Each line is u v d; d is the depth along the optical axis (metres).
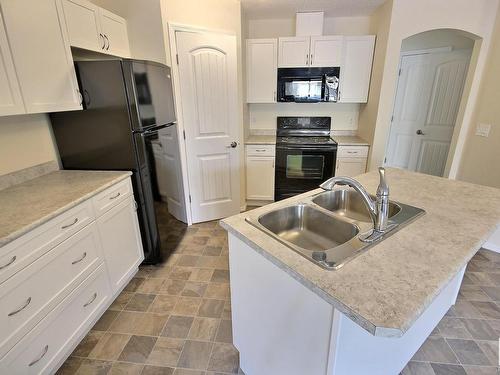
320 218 1.39
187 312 1.91
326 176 3.45
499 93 2.70
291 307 1.01
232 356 1.58
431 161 3.98
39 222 1.29
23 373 1.25
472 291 2.05
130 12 2.57
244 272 1.22
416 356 1.56
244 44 3.28
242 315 1.33
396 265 0.92
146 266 2.43
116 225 1.94
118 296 2.06
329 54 3.28
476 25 2.72
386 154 4.44
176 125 2.82
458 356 1.56
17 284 1.21
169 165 2.71
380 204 1.14
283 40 3.28
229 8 2.86
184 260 2.52
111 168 2.12
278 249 1.02
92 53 2.23
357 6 3.10
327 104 3.84
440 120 3.80
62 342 1.47
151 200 2.28
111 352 1.61
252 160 3.50
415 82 3.94
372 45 3.28
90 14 2.07
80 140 2.07
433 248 1.02
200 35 2.72
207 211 3.28
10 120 1.78
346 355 0.93
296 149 3.37
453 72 3.57
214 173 3.19
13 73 1.47
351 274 0.87
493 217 1.28
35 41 1.59
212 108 2.98
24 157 1.88
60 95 1.77
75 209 1.54
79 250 1.59
